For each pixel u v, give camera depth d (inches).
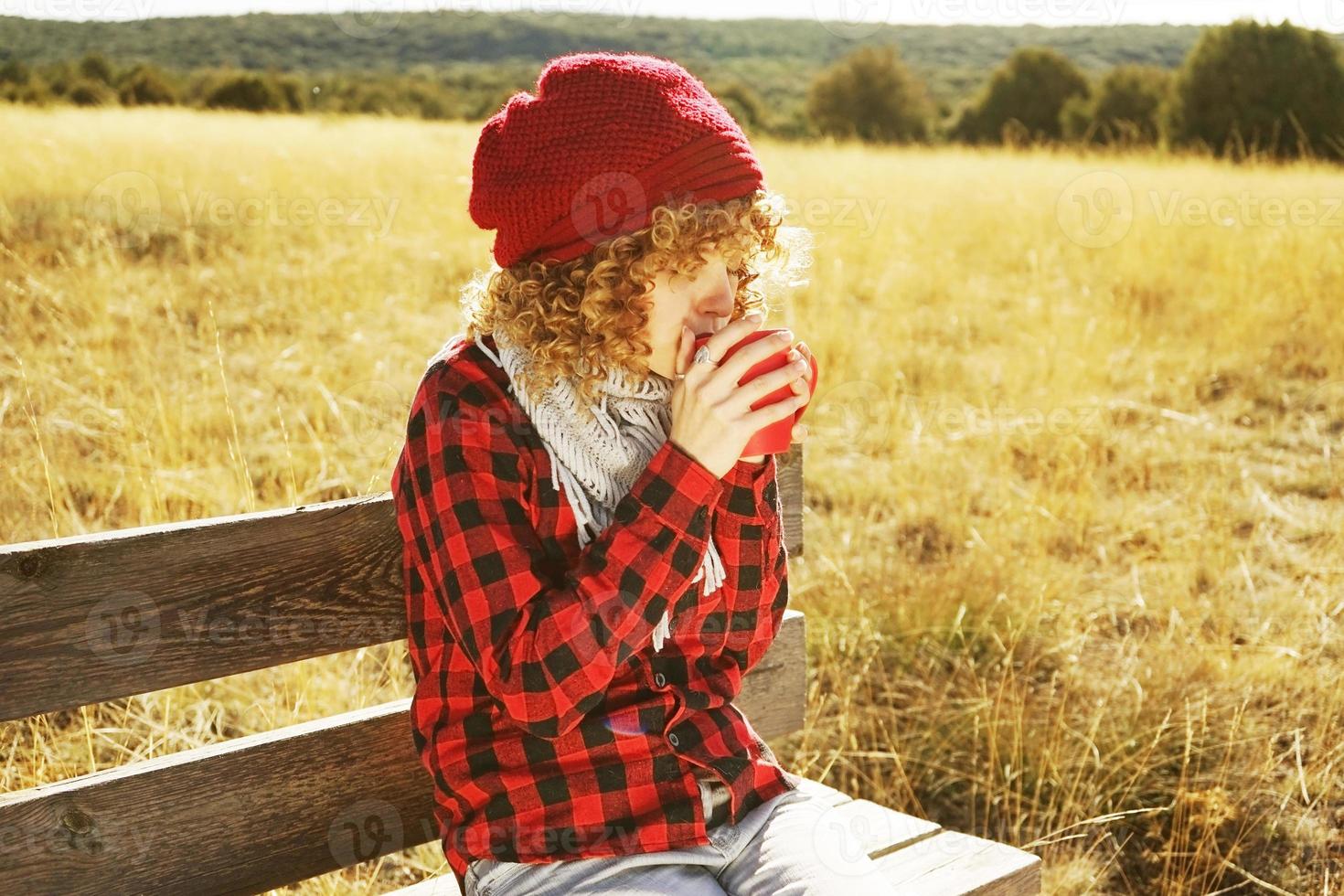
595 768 53.9
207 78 851.4
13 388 163.8
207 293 247.3
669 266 52.1
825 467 192.2
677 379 53.3
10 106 542.9
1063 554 164.4
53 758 92.1
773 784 59.2
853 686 118.2
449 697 54.8
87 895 54.8
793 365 52.1
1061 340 258.2
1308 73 848.9
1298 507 183.2
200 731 101.7
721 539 57.9
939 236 385.4
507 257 54.4
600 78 52.0
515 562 50.8
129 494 129.8
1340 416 226.4
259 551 58.2
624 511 51.0
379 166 443.8
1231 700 120.1
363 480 149.7
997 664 124.3
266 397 183.5
